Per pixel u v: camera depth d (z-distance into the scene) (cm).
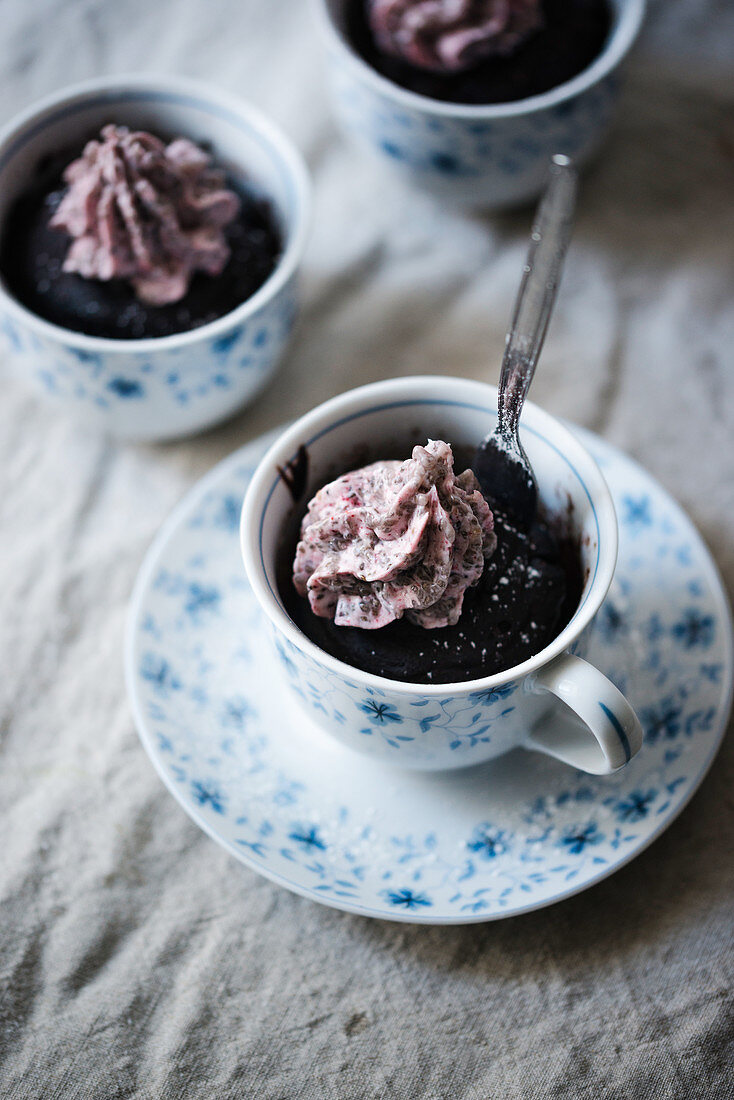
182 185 42
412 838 36
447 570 34
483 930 37
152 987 36
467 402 37
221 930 37
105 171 41
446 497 35
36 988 37
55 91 50
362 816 36
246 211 44
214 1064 35
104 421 42
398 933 37
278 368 45
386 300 47
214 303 42
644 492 40
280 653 35
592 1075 35
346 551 35
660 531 39
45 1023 36
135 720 37
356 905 35
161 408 42
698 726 37
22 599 41
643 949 36
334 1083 35
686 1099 35
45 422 44
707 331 46
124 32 51
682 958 36
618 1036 36
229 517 40
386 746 35
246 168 44
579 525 36
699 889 37
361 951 37
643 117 50
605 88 44
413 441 37
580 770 37
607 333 46
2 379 45
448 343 46
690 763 37
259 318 41
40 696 40
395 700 33
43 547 42
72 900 37
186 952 37
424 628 35
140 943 37
